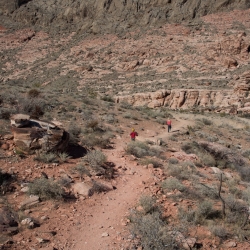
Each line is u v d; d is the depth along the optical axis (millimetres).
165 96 65688
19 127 13375
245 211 10273
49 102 26250
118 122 26156
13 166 11766
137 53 105938
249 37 95812
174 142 22297
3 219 8211
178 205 10570
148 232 8000
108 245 7969
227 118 47344
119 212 9883
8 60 127750
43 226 8484
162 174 13781
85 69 101312
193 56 94688
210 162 17859
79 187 11047
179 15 135500
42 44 144000
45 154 13062
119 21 145625
